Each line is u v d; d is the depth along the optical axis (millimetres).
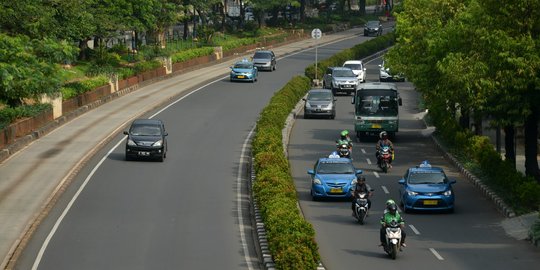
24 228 60094
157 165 84938
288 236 49375
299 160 90438
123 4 138500
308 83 142625
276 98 117812
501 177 72625
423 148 98750
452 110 94562
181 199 70500
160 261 52125
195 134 102500
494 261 52938
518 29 71750
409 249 56281
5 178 77062
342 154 89062
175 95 133875
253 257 53281
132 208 67062
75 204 68312
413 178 69625
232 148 94500
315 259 49156
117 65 146000
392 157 85500
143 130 87875
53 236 58438
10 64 84188
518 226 62812
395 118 103000
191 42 184750
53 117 105812
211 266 51031
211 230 60438
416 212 68500
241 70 150625
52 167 81875
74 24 115438
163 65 155750
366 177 82375
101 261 52062
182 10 182625
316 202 72250
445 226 63375
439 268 51188
